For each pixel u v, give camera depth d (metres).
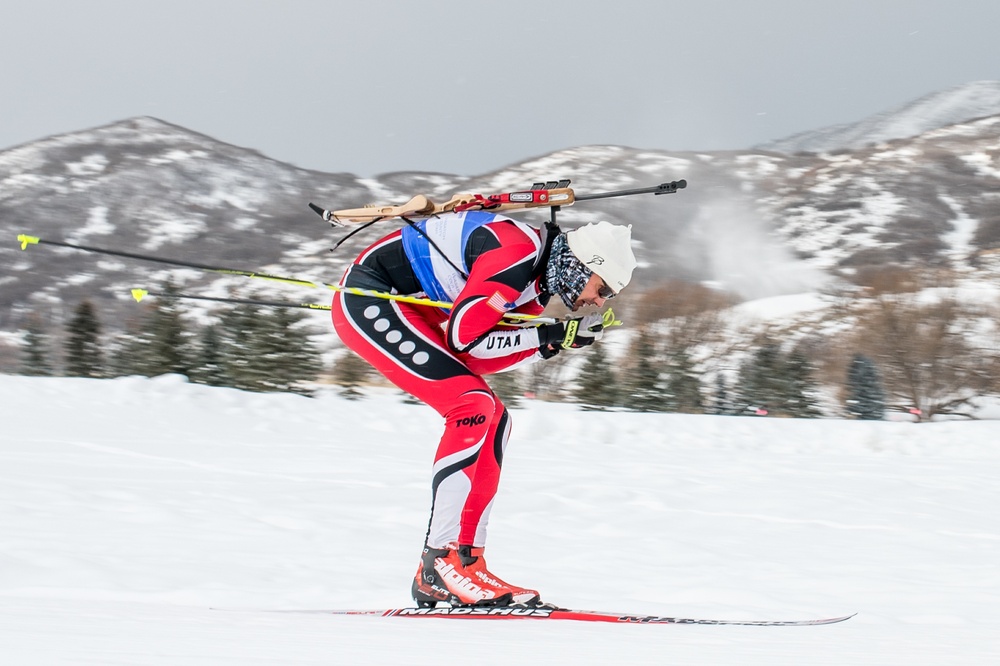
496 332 4.05
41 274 97.00
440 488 3.93
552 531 7.11
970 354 32.66
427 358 4.01
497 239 3.97
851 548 6.72
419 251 4.14
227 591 4.52
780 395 28.22
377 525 6.82
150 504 7.12
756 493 9.43
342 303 4.19
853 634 3.28
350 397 24.34
